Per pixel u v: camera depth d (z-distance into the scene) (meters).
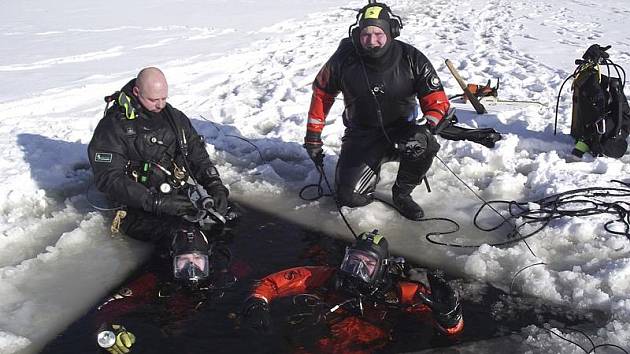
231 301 3.87
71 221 4.93
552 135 6.50
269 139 6.57
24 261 4.32
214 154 6.23
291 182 5.63
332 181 5.59
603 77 5.92
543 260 4.31
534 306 3.84
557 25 13.56
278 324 3.61
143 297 3.88
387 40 4.62
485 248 4.37
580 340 3.49
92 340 3.57
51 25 13.05
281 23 13.62
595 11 15.70
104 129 4.69
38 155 6.07
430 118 4.75
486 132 5.74
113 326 3.47
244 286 4.04
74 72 9.04
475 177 5.65
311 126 5.10
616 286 3.94
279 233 4.76
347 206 5.06
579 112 5.94
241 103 7.79
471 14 15.51
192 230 4.13
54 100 7.73
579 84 5.93
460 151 6.09
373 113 4.95
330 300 3.76
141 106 4.68
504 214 4.96
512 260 4.29
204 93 8.36
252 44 11.33
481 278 4.14
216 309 3.79
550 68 9.38
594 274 4.06
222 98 8.17
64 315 3.79
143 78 4.57
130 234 4.61
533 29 13.07
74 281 4.15
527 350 3.45
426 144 4.64
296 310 3.70
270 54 10.72
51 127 6.83
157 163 4.81
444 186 5.46
